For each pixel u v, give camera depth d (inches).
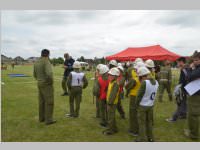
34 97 427.5
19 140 197.6
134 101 206.5
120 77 246.7
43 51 238.4
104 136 209.0
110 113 212.1
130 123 212.4
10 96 437.4
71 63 435.5
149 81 179.9
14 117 273.7
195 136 199.5
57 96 438.9
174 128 233.8
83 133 218.1
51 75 234.5
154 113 299.4
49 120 245.6
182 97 253.1
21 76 1026.7
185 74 239.5
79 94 274.7
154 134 215.0
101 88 232.8
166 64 383.2
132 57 629.6
